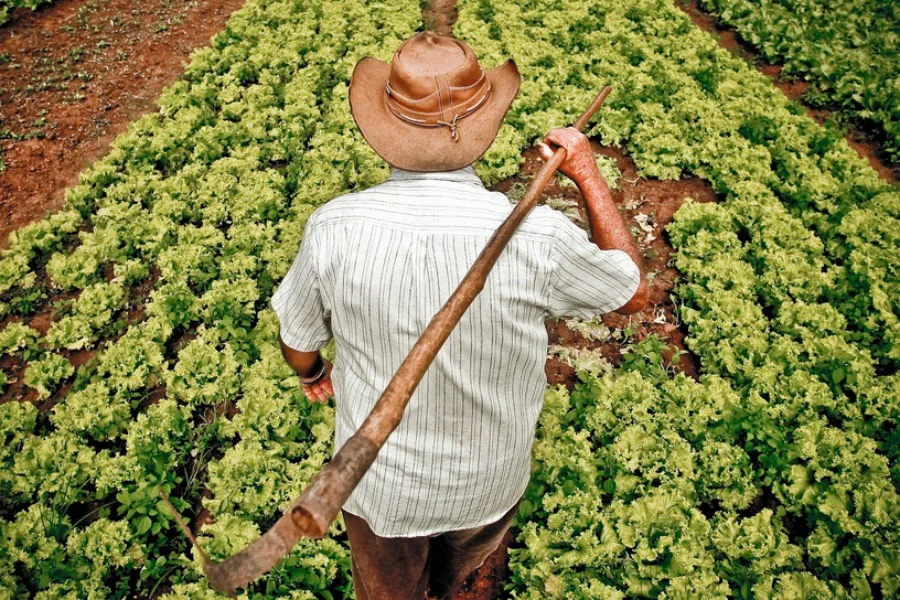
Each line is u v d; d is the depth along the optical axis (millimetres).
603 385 4859
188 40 9211
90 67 8656
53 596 3904
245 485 4391
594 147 7203
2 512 4387
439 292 2119
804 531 4402
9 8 9484
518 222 2102
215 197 6516
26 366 5375
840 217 6301
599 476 4434
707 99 7641
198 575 4039
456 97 2160
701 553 4023
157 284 5898
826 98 8055
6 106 7977
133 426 4676
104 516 4383
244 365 5098
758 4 9445
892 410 4809
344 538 4207
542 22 8961
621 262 2266
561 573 3984
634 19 9070
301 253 2277
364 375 2330
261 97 7602
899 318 5496
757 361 5129
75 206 6543
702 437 4609
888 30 9133
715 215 6141
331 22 8836
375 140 2248
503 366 2248
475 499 2488
